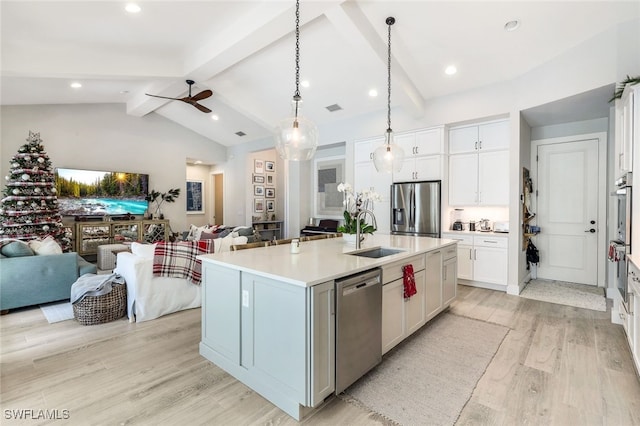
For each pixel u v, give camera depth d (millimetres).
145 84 5602
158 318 3408
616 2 2906
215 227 6453
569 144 4840
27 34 3523
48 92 5211
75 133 6316
